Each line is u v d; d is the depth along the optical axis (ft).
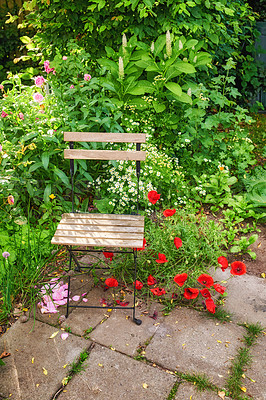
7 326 8.65
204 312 9.00
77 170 12.60
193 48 15.53
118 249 10.78
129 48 14.73
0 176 9.97
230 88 16.71
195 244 10.50
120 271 10.19
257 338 8.29
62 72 14.43
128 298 9.44
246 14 20.27
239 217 12.57
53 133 11.49
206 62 15.17
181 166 14.30
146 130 14.01
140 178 12.40
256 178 14.02
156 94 14.96
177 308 9.14
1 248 10.42
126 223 8.93
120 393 7.07
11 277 9.32
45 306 9.13
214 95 14.99
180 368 7.57
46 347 8.04
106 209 11.59
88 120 12.54
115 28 15.46
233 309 9.06
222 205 12.83
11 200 9.32
